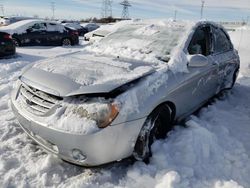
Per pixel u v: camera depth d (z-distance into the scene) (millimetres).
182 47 3584
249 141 3629
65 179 2742
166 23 4227
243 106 5008
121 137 2592
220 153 3209
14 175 2760
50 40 14195
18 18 20922
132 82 2816
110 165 2967
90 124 2469
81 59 3422
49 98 2709
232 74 5500
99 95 2619
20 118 2879
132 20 4758
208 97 4434
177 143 3240
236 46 12695
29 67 3363
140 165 2922
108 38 4387
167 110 3236
